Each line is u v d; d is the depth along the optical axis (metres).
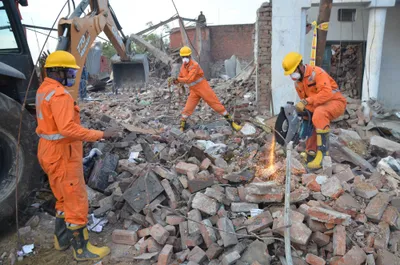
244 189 3.88
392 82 9.25
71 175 3.14
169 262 3.24
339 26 8.78
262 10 7.48
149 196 3.91
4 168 3.76
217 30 24.78
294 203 3.68
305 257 3.16
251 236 3.30
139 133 6.26
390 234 3.45
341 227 3.24
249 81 10.09
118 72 13.20
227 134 6.37
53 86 3.04
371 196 3.75
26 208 3.87
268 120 6.38
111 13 8.27
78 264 3.33
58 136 3.03
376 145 5.50
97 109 9.68
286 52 7.35
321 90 4.42
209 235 3.32
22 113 3.33
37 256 3.47
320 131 4.52
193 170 4.29
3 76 4.02
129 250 3.49
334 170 4.46
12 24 4.23
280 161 4.75
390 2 7.01
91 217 3.99
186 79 6.12
